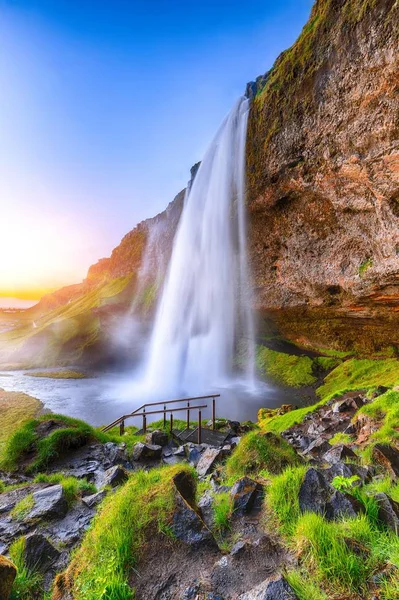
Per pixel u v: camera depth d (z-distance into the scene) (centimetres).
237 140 2536
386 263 1638
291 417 1662
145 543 342
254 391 2928
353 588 271
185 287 3928
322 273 2138
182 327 4012
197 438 1174
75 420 1038
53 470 801
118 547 332
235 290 3112
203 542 345
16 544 386
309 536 319
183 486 433
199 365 3772
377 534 327
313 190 1855
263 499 424
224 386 3170
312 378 2914
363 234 1758
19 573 340
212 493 511
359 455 710
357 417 1108
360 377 2506
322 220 2000
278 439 693
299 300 2553
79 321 5869
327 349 3120
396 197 1459
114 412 2630
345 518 357
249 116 2319
